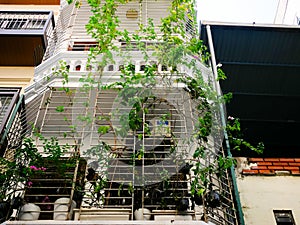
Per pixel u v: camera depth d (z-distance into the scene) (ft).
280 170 21.57
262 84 33.99
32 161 16.25
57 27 30.83
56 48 27.43
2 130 18.99
